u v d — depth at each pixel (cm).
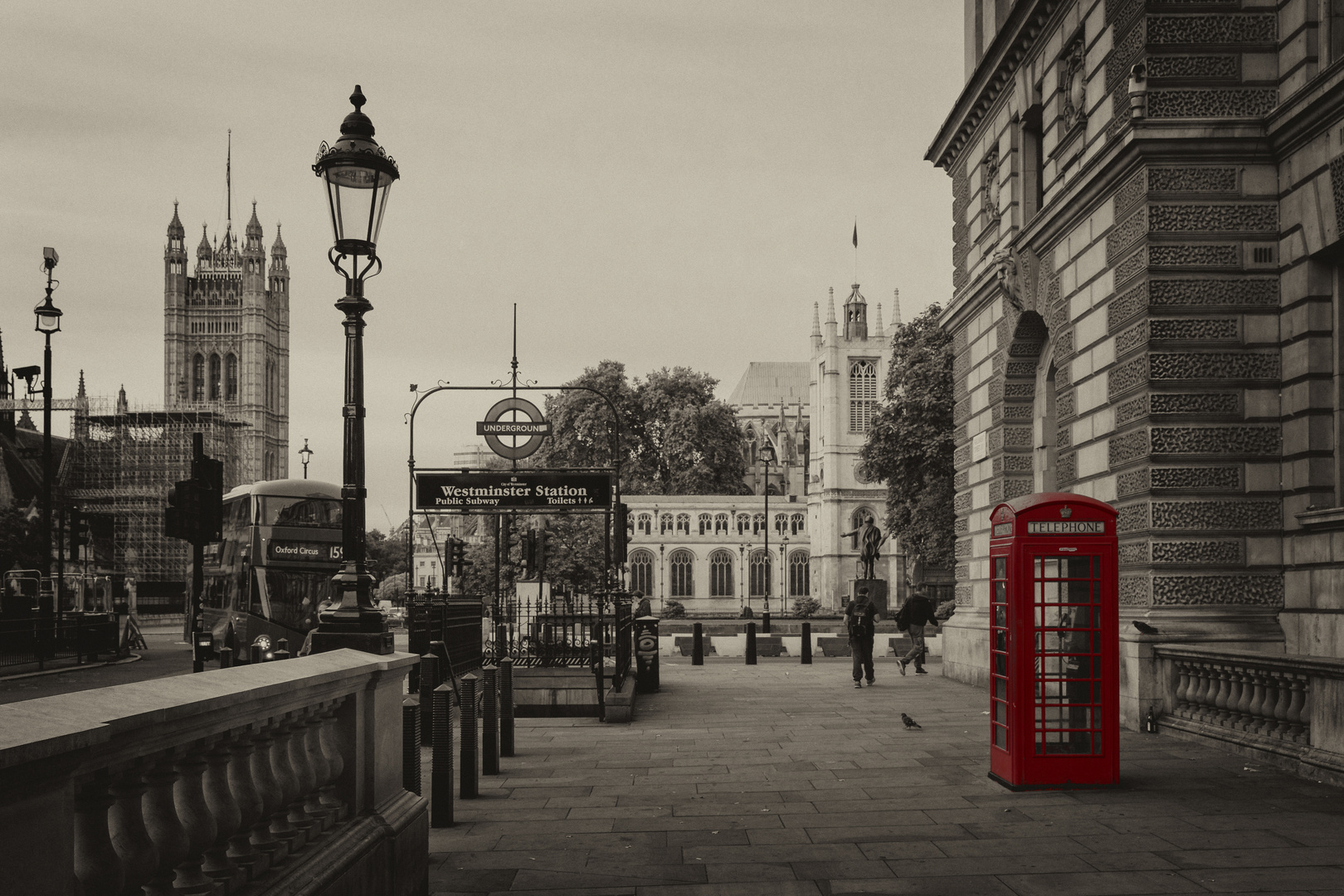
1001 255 2056
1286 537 1454
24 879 308
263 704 480
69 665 2948
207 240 14950
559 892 729
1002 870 765
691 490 10400
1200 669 1333
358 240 871
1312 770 1072
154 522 9450
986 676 2145
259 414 14400
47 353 3431
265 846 510
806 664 3059
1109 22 1625
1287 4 1483
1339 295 1407
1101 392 1647
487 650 2173
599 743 1424
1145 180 1500
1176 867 763
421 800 731
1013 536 1057
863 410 11725
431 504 1831
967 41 2492
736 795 1055
